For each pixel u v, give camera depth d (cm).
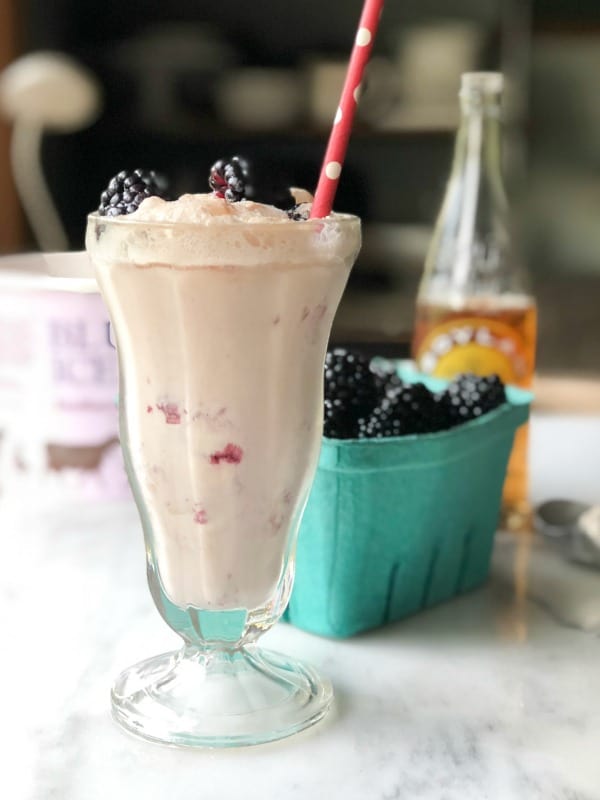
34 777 32
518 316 56
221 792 32
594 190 154
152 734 34
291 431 35
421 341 58
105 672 40
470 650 42
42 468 60
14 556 52
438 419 45
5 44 145
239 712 35
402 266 155
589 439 70
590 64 151
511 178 150
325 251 33
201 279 32
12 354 58
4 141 144
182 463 34
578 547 51
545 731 36
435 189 156
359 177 156
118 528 56
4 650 41
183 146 156
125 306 33
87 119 148
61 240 124
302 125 152
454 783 32
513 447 52
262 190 38
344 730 35
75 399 58
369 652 42
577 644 43
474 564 48
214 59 155
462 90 58
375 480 41
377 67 150
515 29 148
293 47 156
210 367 33
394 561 43
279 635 43
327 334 35
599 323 152
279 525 35
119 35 155
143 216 34
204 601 36
